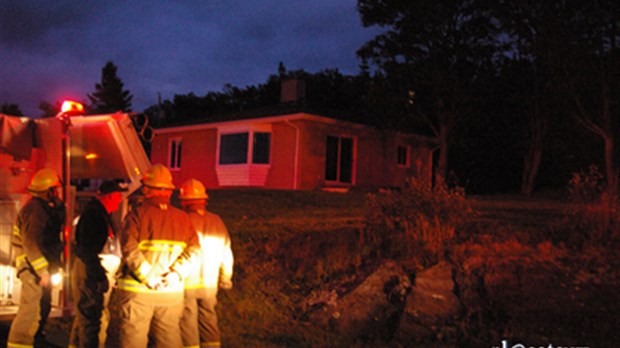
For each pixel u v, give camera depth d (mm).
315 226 11984
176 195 19141
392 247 9000
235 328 7461
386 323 7281
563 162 29000
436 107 25922
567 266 7957
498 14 23266
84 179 8016
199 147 27578
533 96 25656
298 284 8586
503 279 7711
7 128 6773
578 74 20938
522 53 24859
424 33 24438
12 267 7078
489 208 15227
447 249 8820
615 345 6195
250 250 10219
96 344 6172
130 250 5227
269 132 24828
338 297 7922
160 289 5344
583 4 20578
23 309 6336
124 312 5316
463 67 25031
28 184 6953
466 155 30734
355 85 40219
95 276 6113
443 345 6594
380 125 26031
